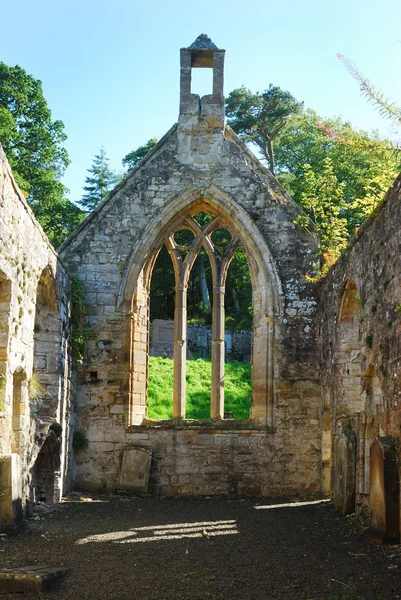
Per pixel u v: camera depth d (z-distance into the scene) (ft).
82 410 65.51
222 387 67.51
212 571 32.50
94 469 64.59
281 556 35.55
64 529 43.11
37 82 125.70
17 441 46.65
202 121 70.69
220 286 69.26
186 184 69.51
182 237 145.07
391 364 41.91
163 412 88.17
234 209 69.05
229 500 61.98
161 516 50.42
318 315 67.10
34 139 124.67
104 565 33.42
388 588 29.07
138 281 68.18
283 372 66.18
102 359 66.33
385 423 42.70
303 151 130.82
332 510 52.65
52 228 130.00
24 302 46.78
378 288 45.57
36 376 57.06
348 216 97.91
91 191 167.94
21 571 30.37
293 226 68.80
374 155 42.04
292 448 64.85
